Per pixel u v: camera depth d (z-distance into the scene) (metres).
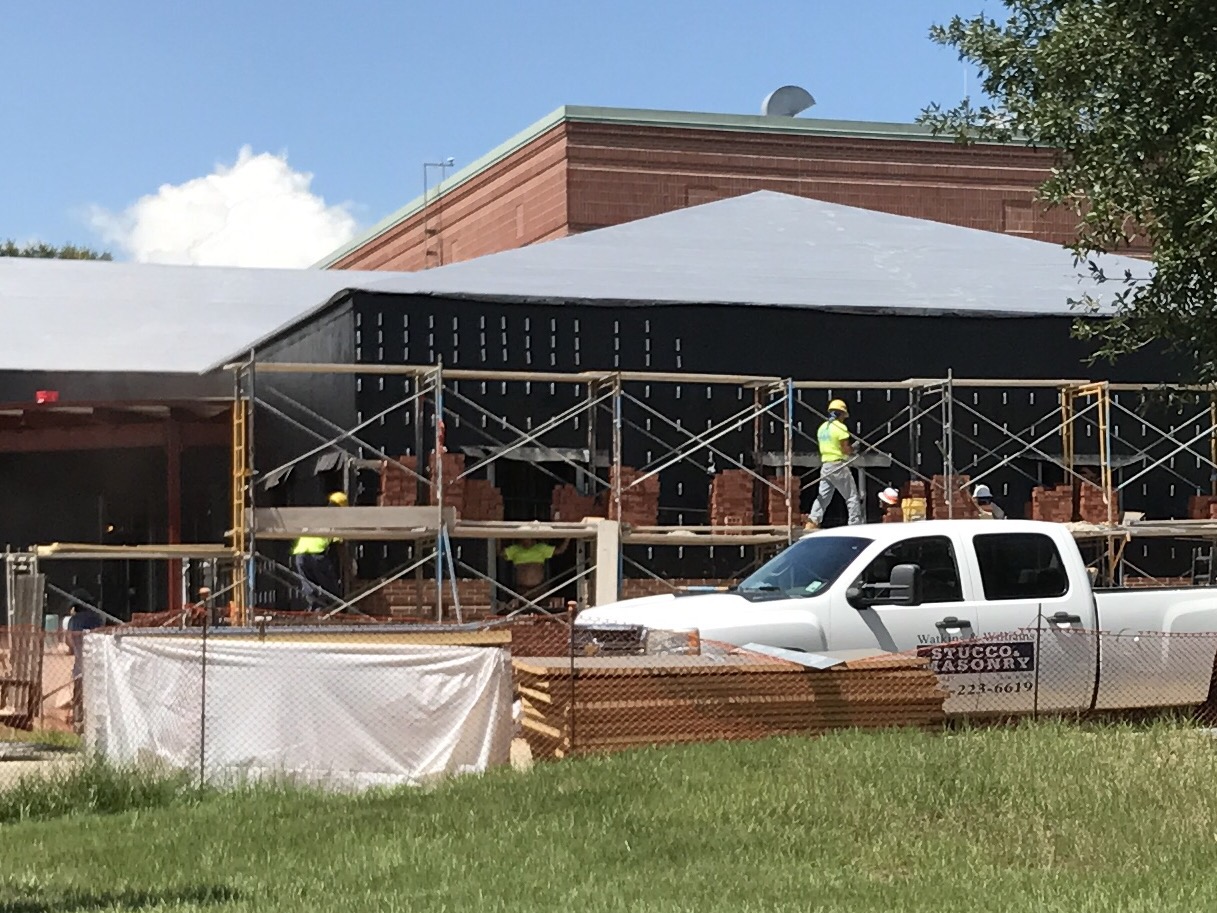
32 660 16.67
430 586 21.50
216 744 12.96
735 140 44.12
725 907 8.23
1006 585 14.64
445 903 8.45
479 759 12.59
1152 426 22.77
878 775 11.30
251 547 20.16
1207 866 9.14
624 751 12.73
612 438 22.38
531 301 22.34
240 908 8.48
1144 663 14.54
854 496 21.81
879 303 23.91
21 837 11.12
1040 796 10.72
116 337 29.36
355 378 21.64
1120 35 12.45
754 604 14.39
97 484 28.11
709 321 23.03
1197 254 12.48
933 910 8.12
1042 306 24.55
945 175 45.75
